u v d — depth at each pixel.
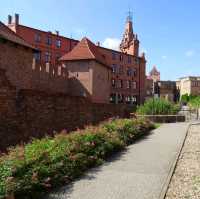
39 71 29.48
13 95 13.80
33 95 15.01
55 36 68.88
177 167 11.50
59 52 69.81
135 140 17.72
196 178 9.98
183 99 100.06
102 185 9.02
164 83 120.69
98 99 42.88
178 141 17.39
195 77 113.81
